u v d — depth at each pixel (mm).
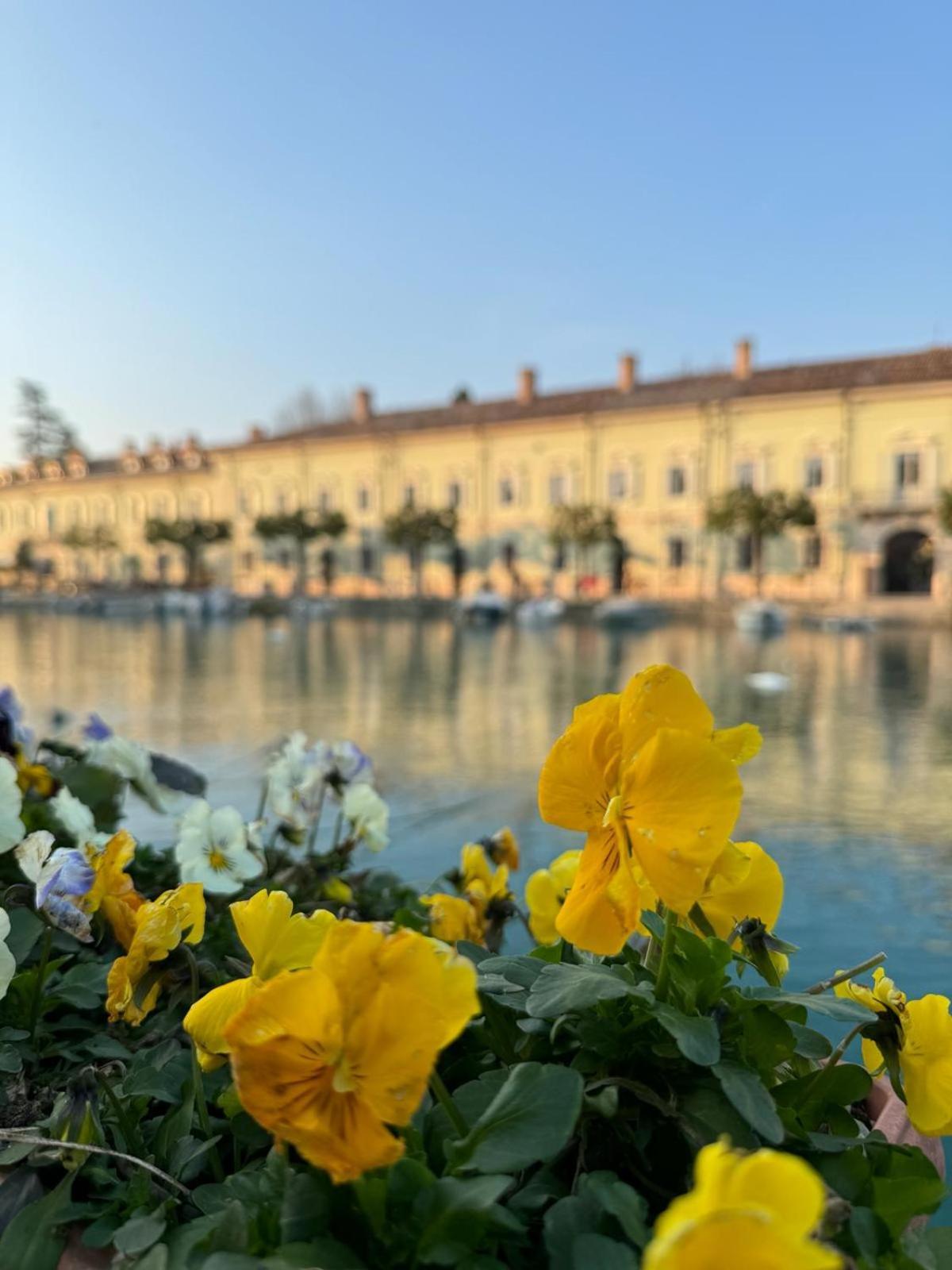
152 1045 1518
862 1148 937
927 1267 805
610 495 44562
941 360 40125
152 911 1219
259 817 2631
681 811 829
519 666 17688
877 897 4402
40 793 2627
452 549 48938
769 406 40219
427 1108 1021
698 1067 982
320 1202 806
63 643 23484
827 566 39469
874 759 8344
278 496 54750
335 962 747
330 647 22672
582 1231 794
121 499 62438
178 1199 1054
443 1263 741
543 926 1517
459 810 6172
